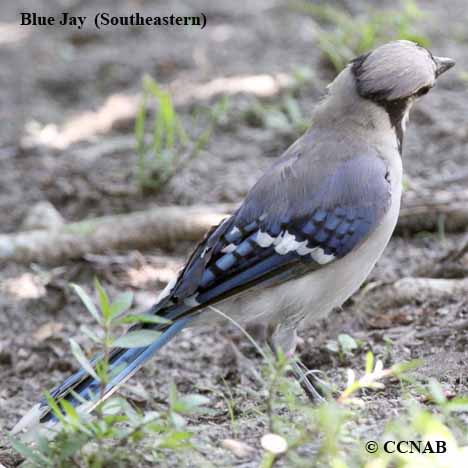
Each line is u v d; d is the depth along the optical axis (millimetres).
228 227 9195
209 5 22266
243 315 9250
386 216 9195
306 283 9133
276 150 15609
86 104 18281
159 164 14742
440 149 14688
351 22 18078
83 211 14703
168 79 18500
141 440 7824
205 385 10172
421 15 17531
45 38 21438
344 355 10109
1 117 18000
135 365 8781
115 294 12391
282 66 18094
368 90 9250
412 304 10938
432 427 6855
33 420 8359
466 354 9586
